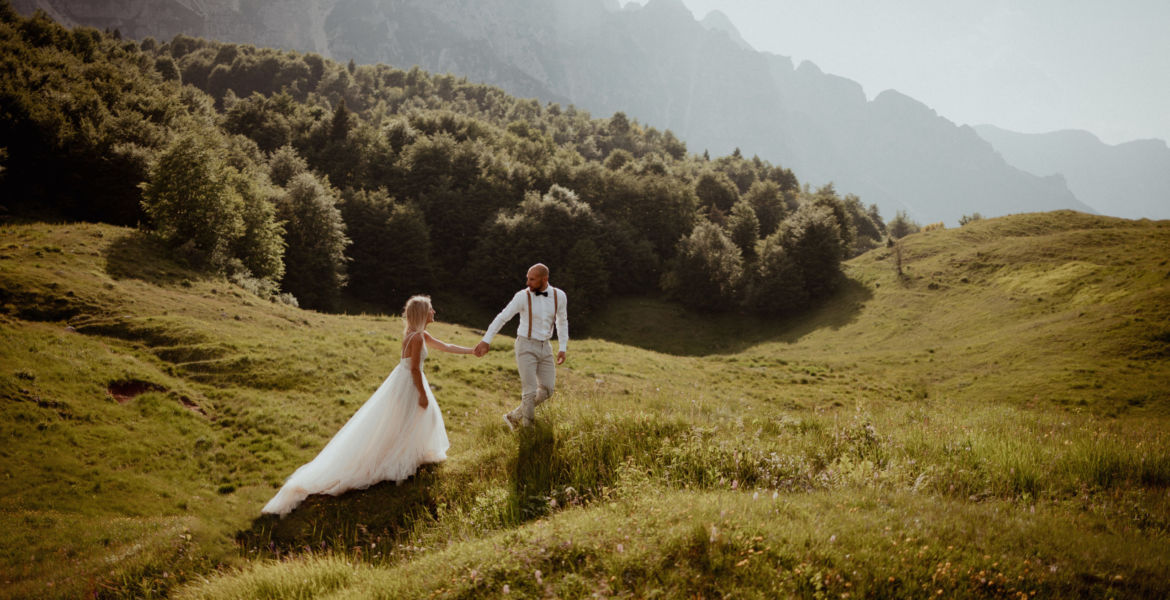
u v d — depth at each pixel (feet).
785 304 228.02
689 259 252.42
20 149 163.02
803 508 16.69
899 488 19.85
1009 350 118.32
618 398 32.81
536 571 13.23
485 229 258.78
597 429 24.99
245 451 45.68
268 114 347.15
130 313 69.87
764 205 360.69
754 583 12.71
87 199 168.35
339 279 191.93
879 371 117.19
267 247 140.67
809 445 24.81
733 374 100.53
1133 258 167.94
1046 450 24.34
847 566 13.29
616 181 315.58
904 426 30.78
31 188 163.63
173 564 19.40
